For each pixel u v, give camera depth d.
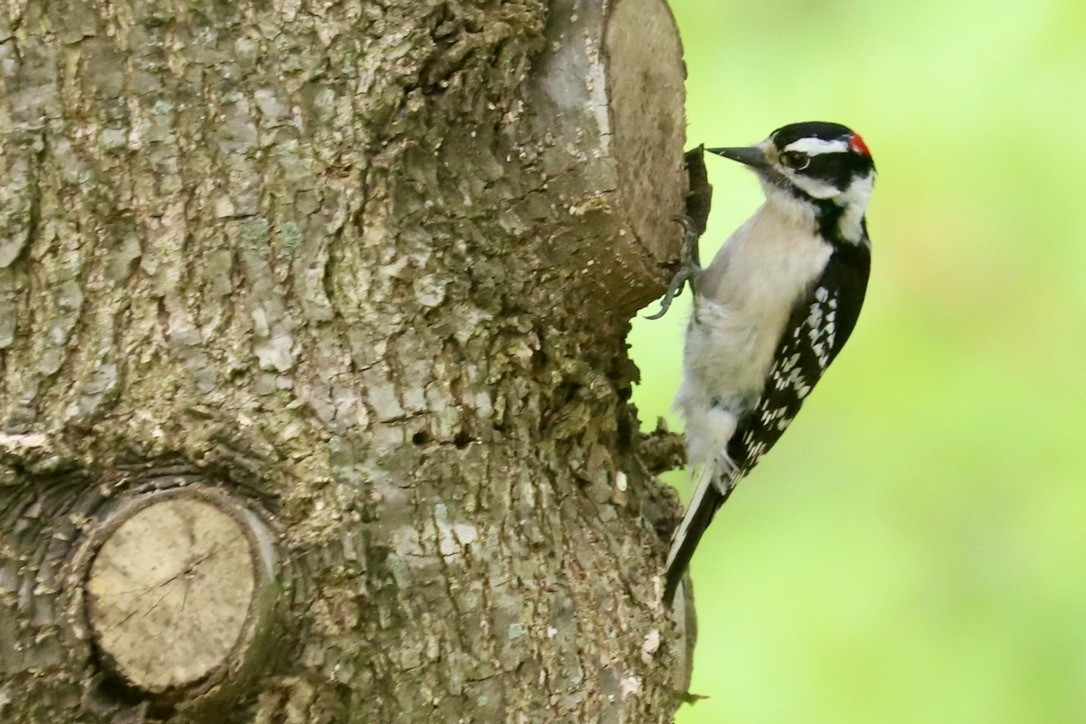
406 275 5.58
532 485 5.95
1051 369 11.25
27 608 4.71
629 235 6.34
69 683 4.71
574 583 6.04
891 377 11.59
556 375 6.25
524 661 5.65
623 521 6.58
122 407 5.04
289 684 4.98
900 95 11.23
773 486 11.62
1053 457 11.10
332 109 5.51
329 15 5.54
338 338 5.42
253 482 5.09
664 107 6.68
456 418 5.62
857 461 11.48
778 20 11.55
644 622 6.23
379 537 5.34
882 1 11.37
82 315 5.09
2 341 4.99
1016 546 10.94
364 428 5.38
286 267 5.38
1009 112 10.98
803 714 10.52
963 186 11.22
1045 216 11.12
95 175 5.15
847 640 10.79
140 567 4.77
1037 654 10.51
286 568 5.01
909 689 10.48
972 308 11.50
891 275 11.65
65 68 5.14
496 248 6.01
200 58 5.32
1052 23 10.86
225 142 5.34
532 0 6.11
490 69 6.00
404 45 5.64
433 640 5.40
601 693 5.90
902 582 10.94
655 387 10.98
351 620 5.12
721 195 11.20
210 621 4.79
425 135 5.79
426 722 5.36
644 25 6.49
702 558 11.45
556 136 6.21
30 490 4.80
